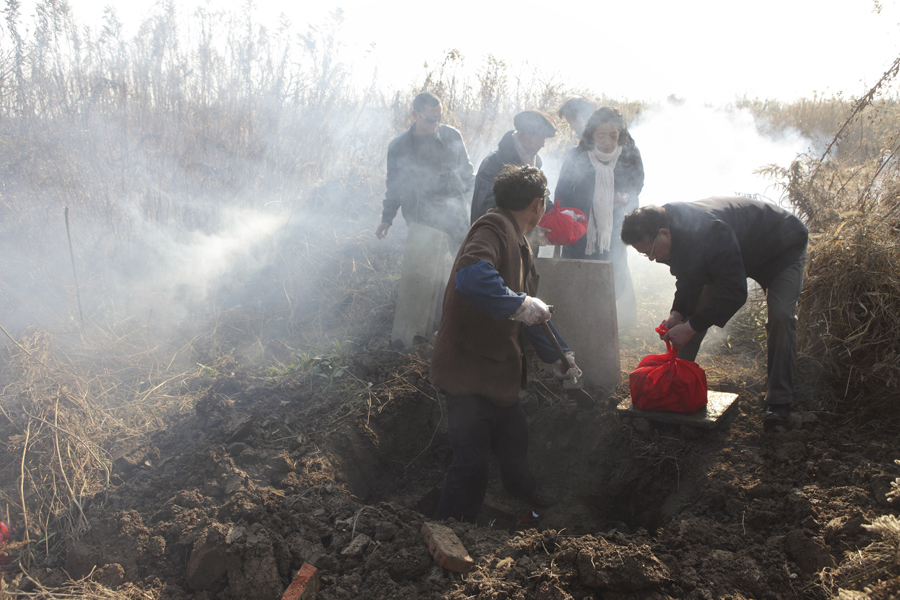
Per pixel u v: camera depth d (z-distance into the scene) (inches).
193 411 137.3
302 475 115.3
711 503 106.0
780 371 122.8
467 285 93.5
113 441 124.2
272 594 85.7
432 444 144.9
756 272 127.3
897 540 75.0
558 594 79.2
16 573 90.7
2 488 104.8
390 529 95.8
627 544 87.7
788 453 112.5
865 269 134.2
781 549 89.3
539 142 149.9
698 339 139.7
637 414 130.0
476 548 92.7
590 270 143.4
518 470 122.9
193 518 98.4
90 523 100.0
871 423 120.6
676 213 117.0
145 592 87.0
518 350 108.5
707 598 80.2
